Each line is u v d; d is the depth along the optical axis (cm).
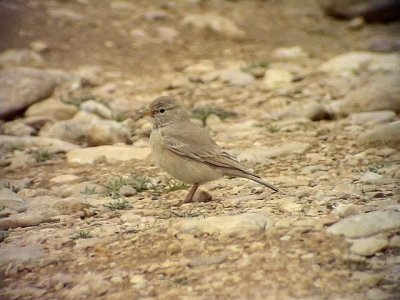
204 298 960
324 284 971
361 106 1936
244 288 975
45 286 1058
